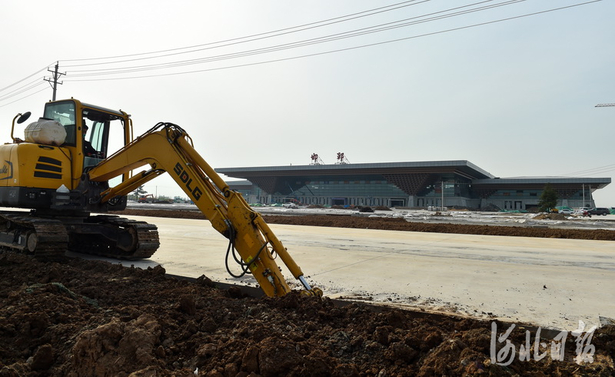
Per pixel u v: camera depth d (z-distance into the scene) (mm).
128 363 3096
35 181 8273
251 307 4535
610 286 7258
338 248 12500
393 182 100562
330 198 113125
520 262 10078
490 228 21562
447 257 10820
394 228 22641
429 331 3750
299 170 107750
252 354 3180
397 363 3232
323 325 4074
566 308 5711
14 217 8805
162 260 9664
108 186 9211
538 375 2895
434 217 37219
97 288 5664
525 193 103875
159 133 6875
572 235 18672
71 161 8883
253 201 129875
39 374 3174
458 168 92188
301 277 5188
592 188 103062
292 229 20484
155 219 26734
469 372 2842
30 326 3787
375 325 3846
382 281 7531
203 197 6031
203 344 3594
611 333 3564
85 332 3244
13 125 9023
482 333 3326
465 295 6461
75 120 8891
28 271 6867
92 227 9398
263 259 5297
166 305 4910
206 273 8078
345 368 3123
